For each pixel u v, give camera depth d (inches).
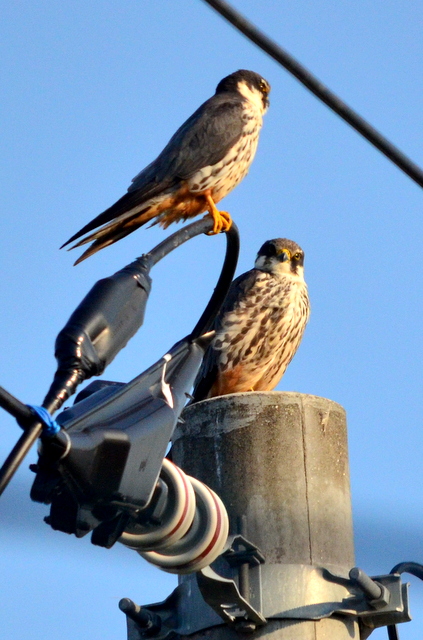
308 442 360.8
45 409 232.4
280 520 348.8
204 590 322.3
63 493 247.0
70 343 260.8
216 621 339.9
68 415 253.4
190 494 276.1
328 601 340.8
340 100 332.2
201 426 365.4
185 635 347.3
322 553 348.5
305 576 341.7
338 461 365.7
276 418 361.4
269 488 352.5
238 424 361.1
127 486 251.4
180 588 356.5
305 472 356.2
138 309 281.3
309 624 336.2
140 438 254.2
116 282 279.6
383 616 350.3
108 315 270.4
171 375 305.6
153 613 354.0
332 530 354.6
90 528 251.9
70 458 238.5
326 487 358.0
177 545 280.4
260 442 358.0
